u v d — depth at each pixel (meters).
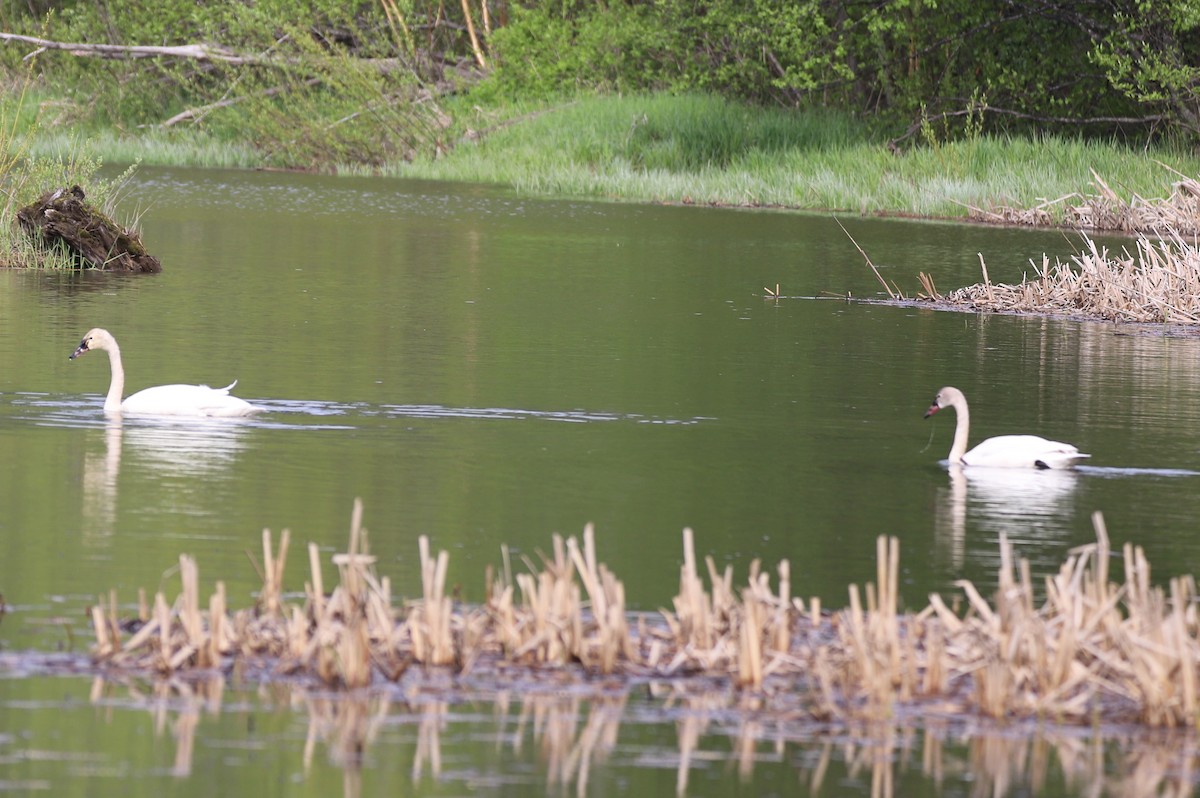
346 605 9.23
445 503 12.79
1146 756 8.29
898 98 52.00
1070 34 51.78
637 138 51.44
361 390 17.64
